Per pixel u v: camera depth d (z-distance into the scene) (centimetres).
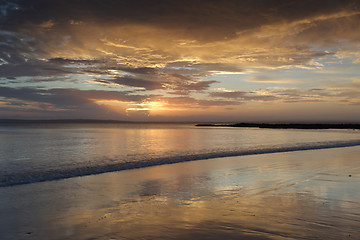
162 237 425
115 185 903
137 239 419
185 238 418
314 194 729
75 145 2756
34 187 881
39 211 600
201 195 744
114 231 461
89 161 1602
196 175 1080
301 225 477
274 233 435
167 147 2570
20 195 764
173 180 980
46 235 448
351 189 787
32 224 507
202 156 1752
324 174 1048
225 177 1022
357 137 4469
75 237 436
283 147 2455
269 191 774
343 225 477
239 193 758
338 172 1094
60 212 590
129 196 744
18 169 1327
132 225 491
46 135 4625
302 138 4203
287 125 13575
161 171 1192
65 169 1284
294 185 852
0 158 1766
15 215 568
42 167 1388
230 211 577
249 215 543
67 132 5909
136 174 1121
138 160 1600
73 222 516
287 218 519
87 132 6031
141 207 625
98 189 843
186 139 3844
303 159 1559
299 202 644
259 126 15338
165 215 554
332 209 580
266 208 596
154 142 3216
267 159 1576
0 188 866
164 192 789
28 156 1869
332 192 751
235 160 1553
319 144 2764
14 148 2433
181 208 611
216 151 2145
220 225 480
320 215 538
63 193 788
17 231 469
